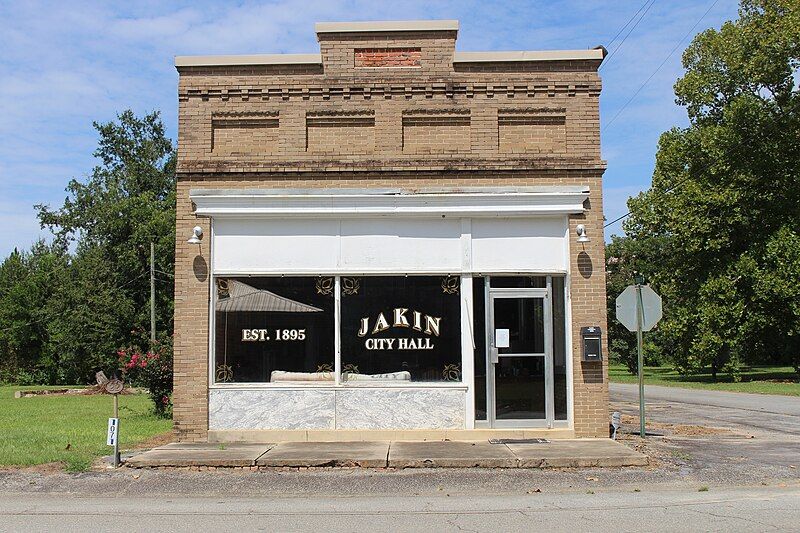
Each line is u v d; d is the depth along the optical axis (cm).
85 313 4894
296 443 1294
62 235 6125
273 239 1373
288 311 1364
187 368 1345
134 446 1362
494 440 1302
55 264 6012
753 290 3625
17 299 5678
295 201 1349
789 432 1617
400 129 1386
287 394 1341
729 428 1697
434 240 1371
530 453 1166
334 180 1368
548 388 1355
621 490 988
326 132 1395
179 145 1385
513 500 925
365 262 1366
